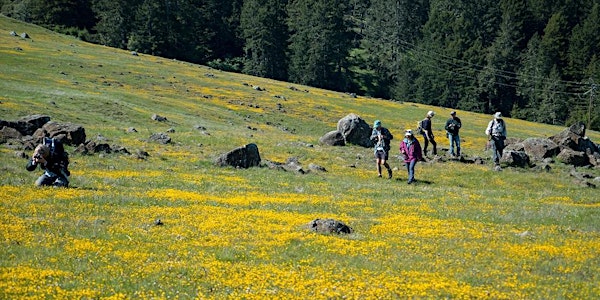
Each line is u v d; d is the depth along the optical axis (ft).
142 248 45.01
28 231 47.09
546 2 576.61
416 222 61.36
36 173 77.30
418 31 631.56
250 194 74.95
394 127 248.32
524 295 38.17
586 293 39.17
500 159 119.03
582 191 96.32
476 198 81.71
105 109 171.32
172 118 179.73
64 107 162.81
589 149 136.46
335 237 52.16
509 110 509.76
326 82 515.50
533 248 50.49
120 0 465.47
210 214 59.77
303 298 35.40
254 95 276.82
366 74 562.25
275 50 510.17
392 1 632.79
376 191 84.58
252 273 39.93
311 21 513.86
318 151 132.46
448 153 135.85
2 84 185.47
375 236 53.88
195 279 38.58
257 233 52.31
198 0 548.31
